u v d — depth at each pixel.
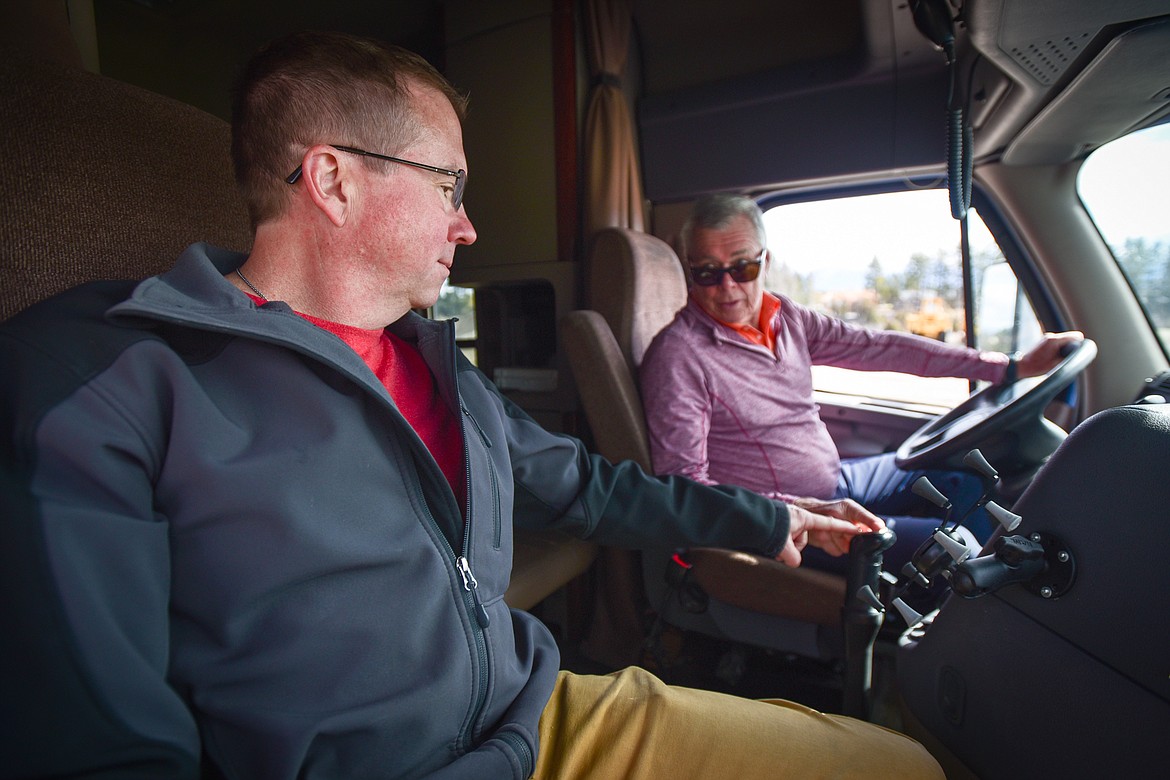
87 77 0.93
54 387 0.58
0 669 0.51
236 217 1.10
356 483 0.72
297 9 2.70
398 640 0.72
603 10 2.25
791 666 1.74
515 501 1.15
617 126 2.29
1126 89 1.50
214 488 0.64
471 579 0.79
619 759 0.88
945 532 0.96
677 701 0.95
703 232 1.79
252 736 0.65
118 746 0.54
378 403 0.75
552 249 2.33
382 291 0.84
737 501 1.16
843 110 2.25
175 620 0.66
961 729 0.98
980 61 1.84
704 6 2.39
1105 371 1.97
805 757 0.86
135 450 0.61
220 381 0.69
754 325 1.91
